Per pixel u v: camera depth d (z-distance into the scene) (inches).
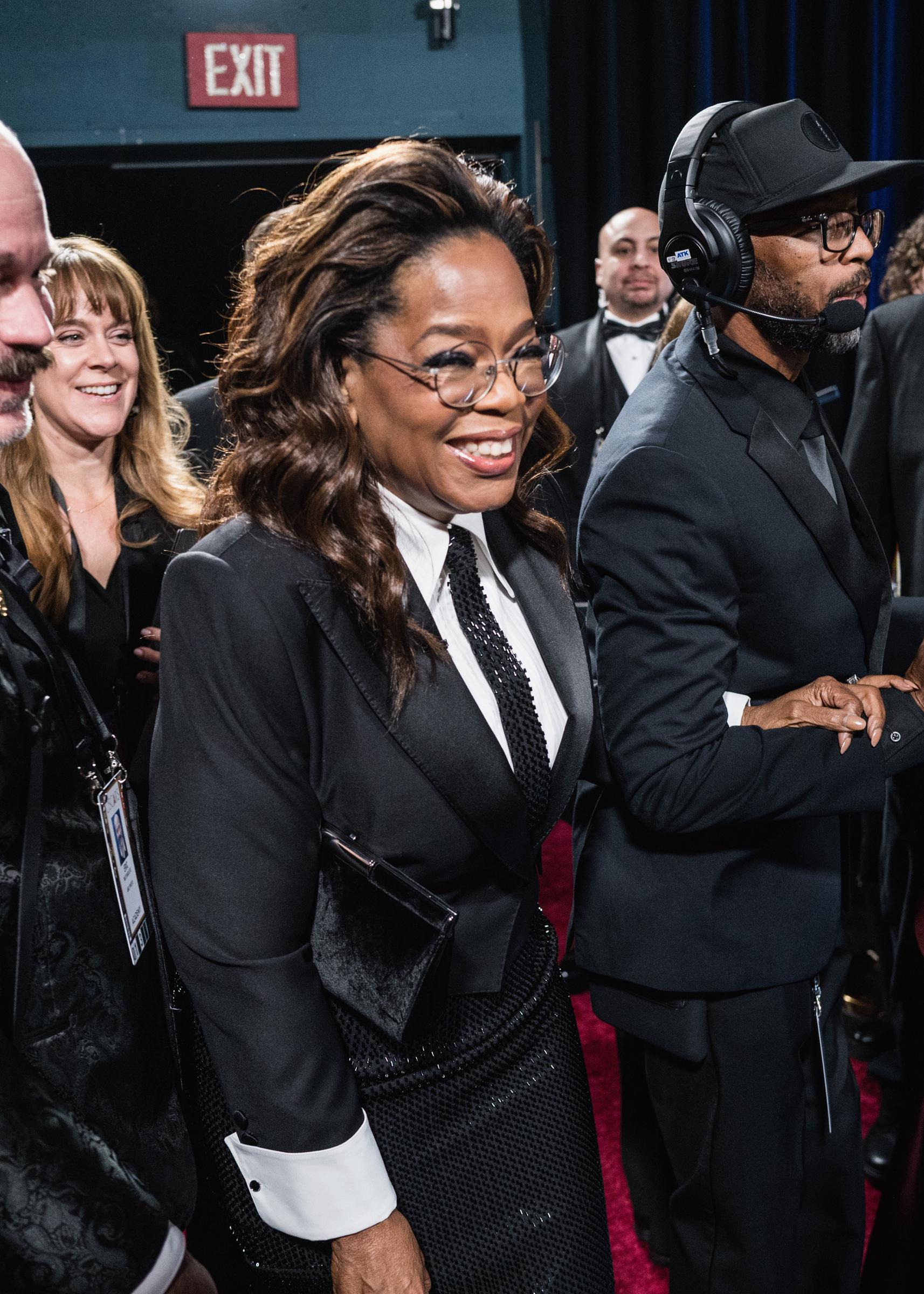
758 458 52.9
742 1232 59.6
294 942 41.3
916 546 99.0
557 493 54.4
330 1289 44.7
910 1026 64.2
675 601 52.2
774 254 52.5
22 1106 32.8
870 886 117.1
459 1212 45.5
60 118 168.2
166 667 40.0
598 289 180.5
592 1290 47.8
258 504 39.7
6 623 38.0
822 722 51.8
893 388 99.5
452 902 44.8
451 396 36.5
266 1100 40.2
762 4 169.3
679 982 56.4
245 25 169.0
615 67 172.2
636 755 52.7
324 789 41.8
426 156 36.5
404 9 172.9
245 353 39.9
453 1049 45.1
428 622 41.5
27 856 36.0
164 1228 34.3
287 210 39.0
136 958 41.6
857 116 171.5
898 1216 60.2
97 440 80.4
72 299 77.0
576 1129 48.3
